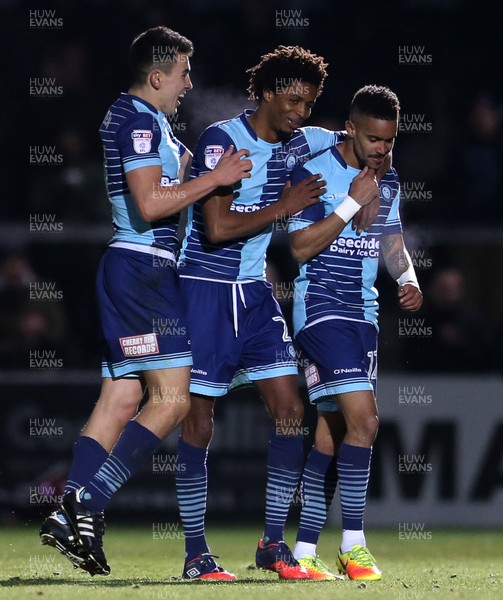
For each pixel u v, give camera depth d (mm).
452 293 39562
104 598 15328
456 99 50062
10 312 38812
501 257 40875
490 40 51594
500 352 39438
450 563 24844
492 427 36281
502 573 21125
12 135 46969
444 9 52031
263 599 15414
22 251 40844
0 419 35188
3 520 34875
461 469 36125
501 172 45969
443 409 36219
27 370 38656
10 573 20000
